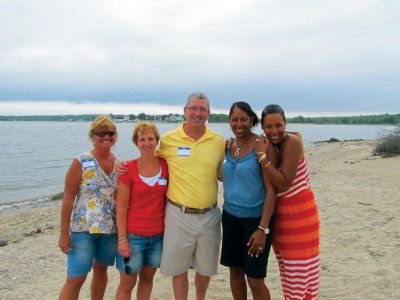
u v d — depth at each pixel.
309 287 4.26
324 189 14.34
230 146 4.47
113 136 4.38
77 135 105.69
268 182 4.09
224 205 4.42
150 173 4.42
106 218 4.37
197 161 4.43
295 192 4.14
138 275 4.93
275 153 4.11
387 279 6.05
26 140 78.50
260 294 4.30
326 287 5.89
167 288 6.07
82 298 5.82
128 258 4.34
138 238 4.39
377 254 7.19
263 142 4.11
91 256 4.39
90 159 4.35
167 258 4.47
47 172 28.83
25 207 16.20
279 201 4.21
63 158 39.66
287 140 4.06
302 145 4.11
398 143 25.47
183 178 4.42
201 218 4.47
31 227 11.68
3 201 17.86
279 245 4.31
